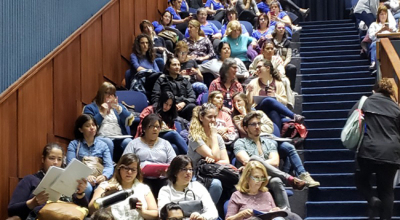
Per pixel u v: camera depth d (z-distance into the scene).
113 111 7.07
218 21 11.51
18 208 5.47
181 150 6.89
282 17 11.60
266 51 9.01
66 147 6.89
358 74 9.80
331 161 7.47
